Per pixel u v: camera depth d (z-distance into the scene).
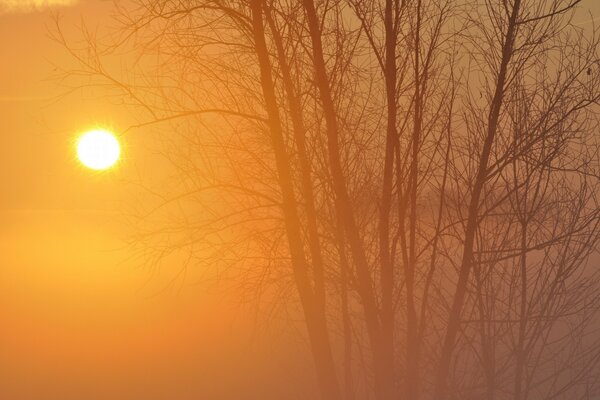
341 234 15.90
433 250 15.55
